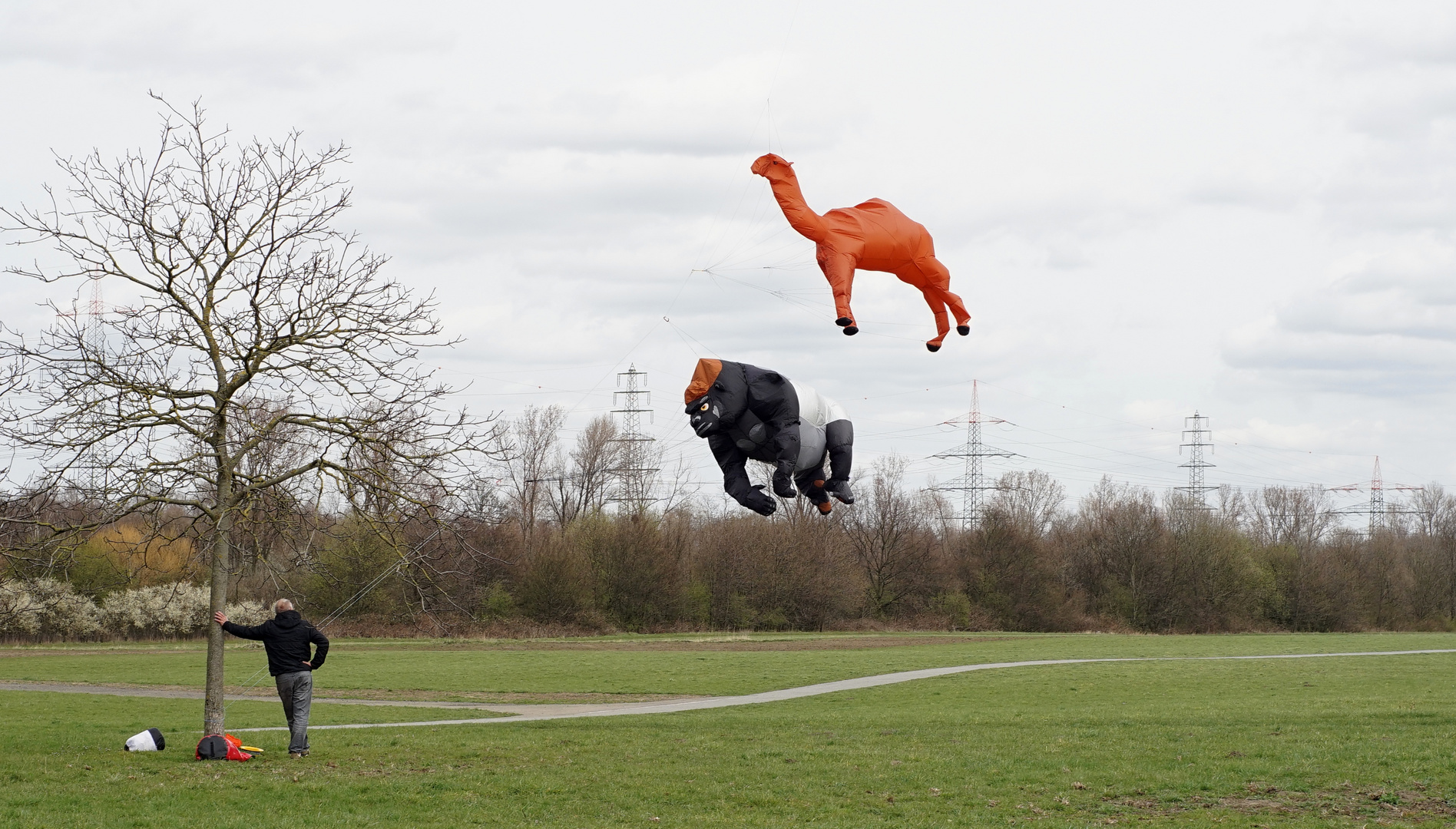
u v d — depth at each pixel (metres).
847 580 88.44
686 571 86.31
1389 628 100.19
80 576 56.47
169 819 15.24
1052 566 95.81
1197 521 101.56
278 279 20.20
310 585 63.53
